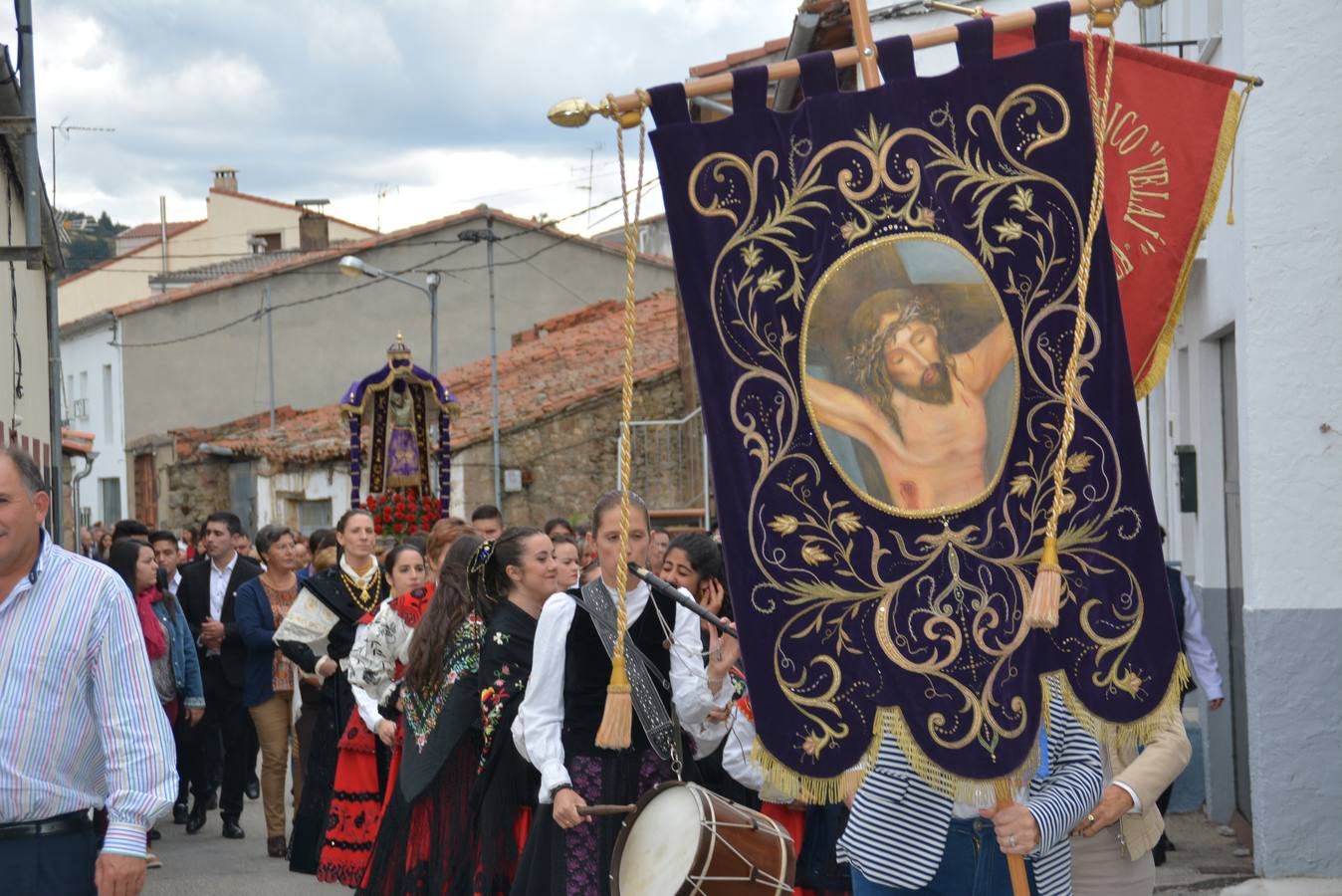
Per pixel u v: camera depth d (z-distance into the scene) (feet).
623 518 16.46
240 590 36.50
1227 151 20.53
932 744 14.87
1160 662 15.21
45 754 15.98
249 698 36.11
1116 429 15.42
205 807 40.22
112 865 15.66
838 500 15.28
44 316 61.00
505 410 94.73
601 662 20.27
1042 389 15.48
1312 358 28.68
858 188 15.48
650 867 17.66
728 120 15.43
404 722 25.76
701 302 15.34
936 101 15.57
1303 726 28.76
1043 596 14.70
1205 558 36.88
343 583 33.06
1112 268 15.53
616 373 97.81
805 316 15.35
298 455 106.63
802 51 48.19
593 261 129.29
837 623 15.10
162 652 36.32
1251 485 28.89
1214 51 32.71
